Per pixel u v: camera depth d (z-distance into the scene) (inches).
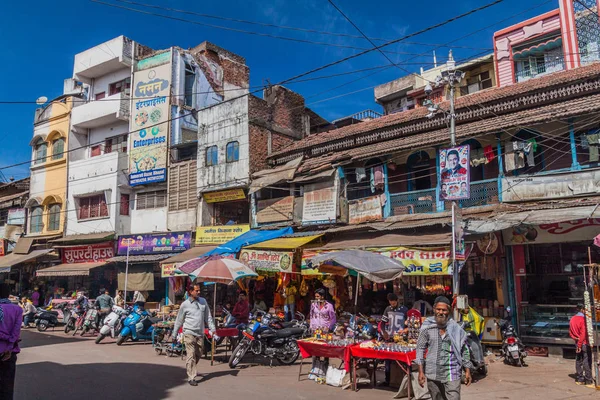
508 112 549.0
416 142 573.6
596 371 330.6
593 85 493.4
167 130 894.4
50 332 694.5
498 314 495.8
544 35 743.7
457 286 419.2
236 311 489.7
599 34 681.0
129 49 1008.9
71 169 1036.5
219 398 288.2
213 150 813.2
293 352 426.6
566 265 485.4
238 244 636.1
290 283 634.8
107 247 922.7
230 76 1071.0
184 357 446.0
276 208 709.3
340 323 429.4
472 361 361.4
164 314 585.6
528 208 478.9
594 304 334.6
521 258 498.9
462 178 434.3
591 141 476.7
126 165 946.7
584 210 426.0
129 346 531.8
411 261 477.7
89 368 385.7
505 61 788.0
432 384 203.6
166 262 722.2
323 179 652.1
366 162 637.9
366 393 309.6
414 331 339.3
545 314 470.9
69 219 1013.2
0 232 1196.5
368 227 569.0
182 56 949.8
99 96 1076.5
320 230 643.5
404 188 637.3
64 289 995.9
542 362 429.1
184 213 837.8
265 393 304.8
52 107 1116.5
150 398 285.4
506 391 319.3
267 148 799.1
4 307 231.8
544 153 529.3
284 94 859.4
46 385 319.0
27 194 1159.0
